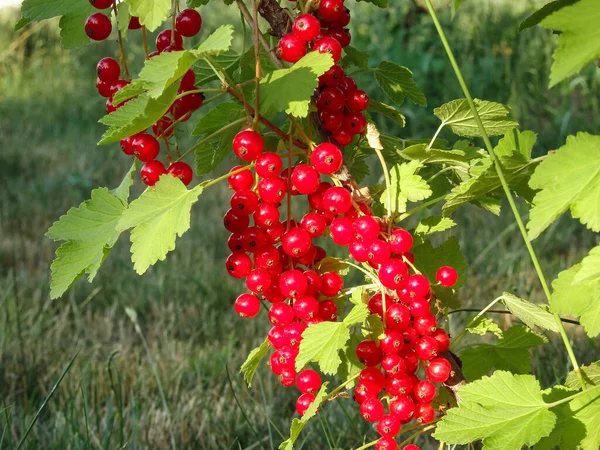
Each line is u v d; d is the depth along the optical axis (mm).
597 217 295
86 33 380
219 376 696
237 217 350
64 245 354
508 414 324
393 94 412
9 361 723
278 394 674
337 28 384
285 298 366
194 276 930
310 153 361
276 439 594
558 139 1246
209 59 335
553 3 305
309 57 331
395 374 348
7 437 560
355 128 372
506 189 334
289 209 349
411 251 406
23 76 1977
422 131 1364
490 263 906
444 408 382
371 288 368
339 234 347
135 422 574
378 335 352
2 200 1219
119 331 821
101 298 892
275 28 375
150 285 915
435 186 432
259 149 335
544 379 615
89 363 710
